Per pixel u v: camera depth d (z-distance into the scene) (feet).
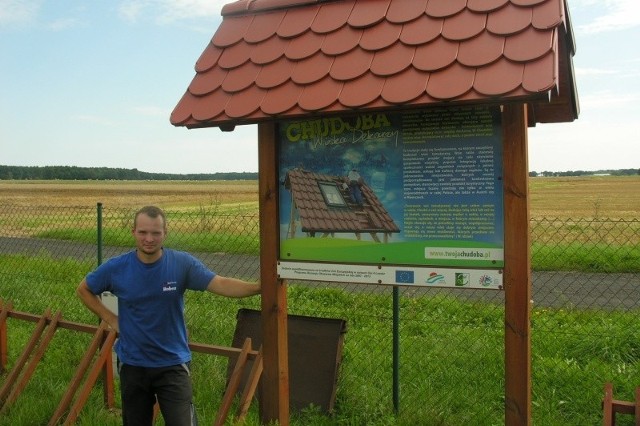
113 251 50.21
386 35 12.07
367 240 12.66
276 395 13.99
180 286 12.12
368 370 18.62
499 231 11.60
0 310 18.72
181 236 48.73
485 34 11.11
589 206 140.05
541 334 22.39
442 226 12.01
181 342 12.28
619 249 42.60
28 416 15.38
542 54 10.33
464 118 11.76
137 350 11.93
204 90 13.23
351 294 29.96
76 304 27.55
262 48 13.26
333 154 12.96
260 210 13.69
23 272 36.52
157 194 236.02
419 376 18.19
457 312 26.48
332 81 11.94
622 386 17.37
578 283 36.45
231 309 26.37
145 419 12.33
